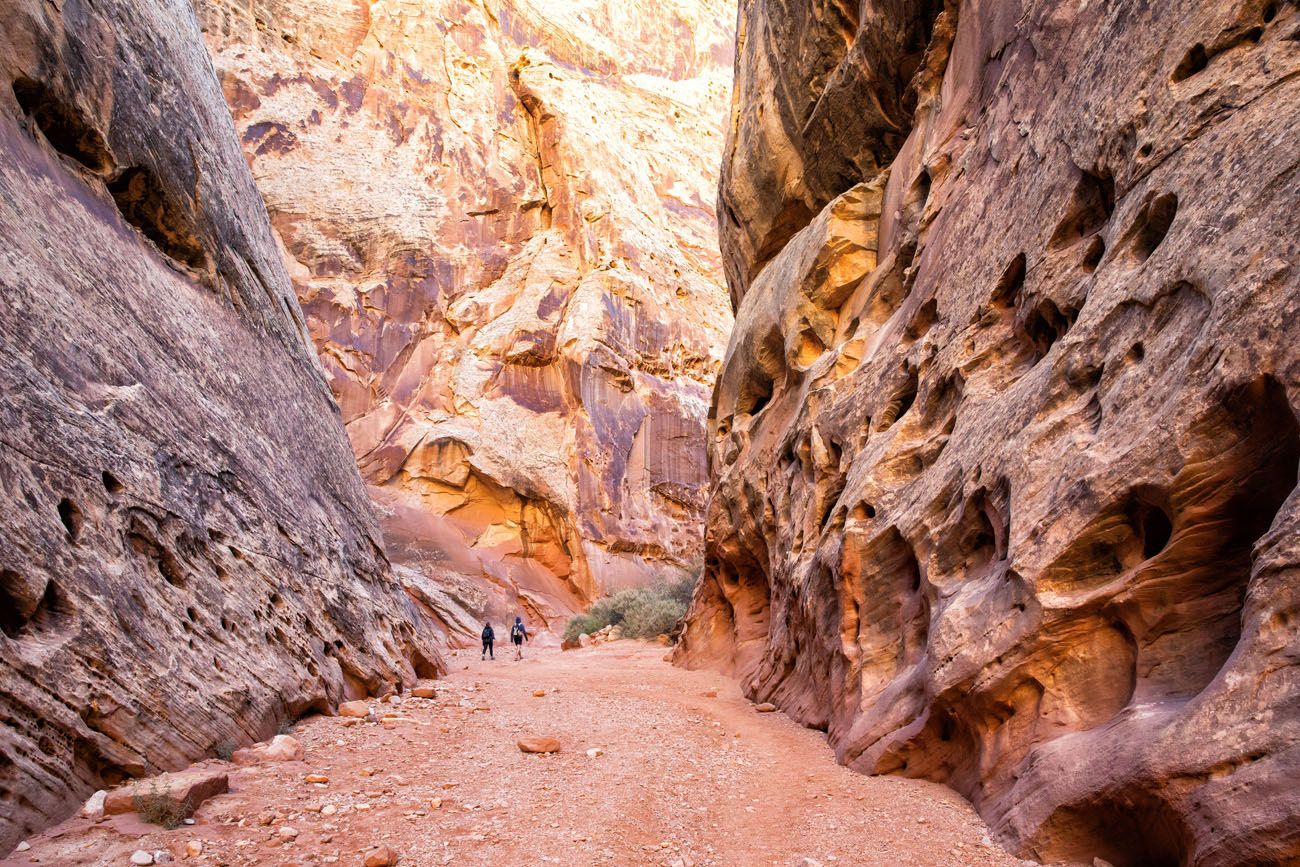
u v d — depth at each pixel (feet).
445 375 128.98
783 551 40.42
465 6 155.22
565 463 129.49
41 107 26.03
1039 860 15.46
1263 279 14.19
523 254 143.64
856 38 40.37
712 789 21.16
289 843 15.52
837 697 28.32
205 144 37.11
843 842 16.81
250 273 39.78
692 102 206.49
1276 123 15.26
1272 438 14.12
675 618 86.38
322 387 48.91
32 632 17.03
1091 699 17.17
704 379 153.89
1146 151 18.53
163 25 35.96
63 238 24.04
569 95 158.61
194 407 28.19
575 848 15.72
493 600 111.45
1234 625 14.80
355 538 43.45
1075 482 17.78
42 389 19.92
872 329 37.19
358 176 132.57
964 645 20.10
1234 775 12.06
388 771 21.56
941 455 25.14
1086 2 23.06
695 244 176.55
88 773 17.22
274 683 25.14
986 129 28.17
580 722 30.27
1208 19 17.75
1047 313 22.06
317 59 138.21
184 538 24.13
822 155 46.80
